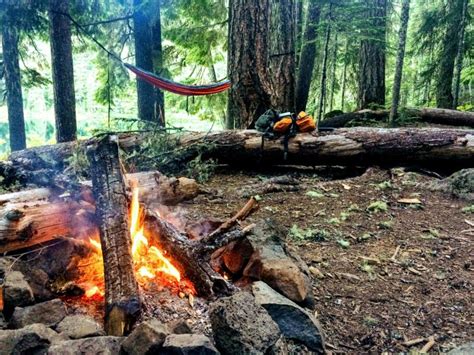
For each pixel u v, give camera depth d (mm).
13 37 8891
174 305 2475
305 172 6766
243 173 6750
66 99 7500
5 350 1806
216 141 6516
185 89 5262
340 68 15156
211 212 4566
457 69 10836
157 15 8914
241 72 7180
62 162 5867
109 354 1842
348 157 6379
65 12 7305
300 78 11602
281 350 2240
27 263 2615
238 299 2262
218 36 10445
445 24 11750
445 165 6344
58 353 1768
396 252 3754
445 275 3359
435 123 10188
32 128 25594
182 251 2697
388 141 6234
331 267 3486
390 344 2562
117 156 2664
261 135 6520
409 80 16422
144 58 9148
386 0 10398
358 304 2977
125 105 14016
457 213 4648
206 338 1930
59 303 2264
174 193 4629
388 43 9398
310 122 6488
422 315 2850
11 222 2623
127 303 2209
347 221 4473
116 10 9719
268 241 3096
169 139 6016
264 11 6984
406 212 4727
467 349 2375
